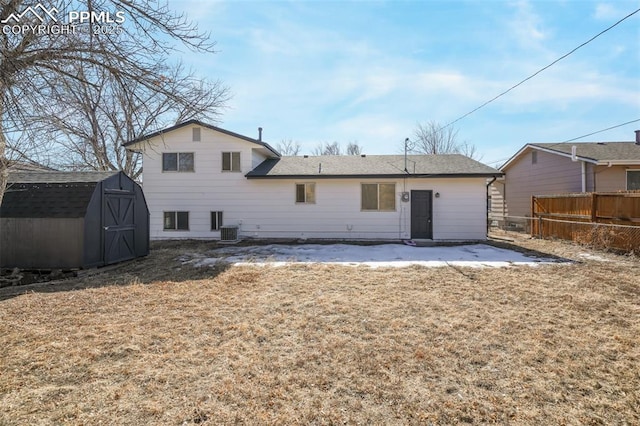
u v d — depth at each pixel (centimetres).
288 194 1338
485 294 550
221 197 1353
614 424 234
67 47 511
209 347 359
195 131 1355
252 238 1344
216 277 686
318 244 1198
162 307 495
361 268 759
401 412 248
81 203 778
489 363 323
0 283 709
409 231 1304
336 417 242
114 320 441
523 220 1738
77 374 301
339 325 422
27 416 240
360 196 1320
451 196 1288
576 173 1373
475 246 1120
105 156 1600
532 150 1691
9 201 791
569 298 522
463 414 245
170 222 1367
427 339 378
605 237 964
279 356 338
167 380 291
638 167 1270
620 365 318
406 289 585
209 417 241
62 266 758
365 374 303
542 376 299
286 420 238
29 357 333
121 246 880
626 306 485
